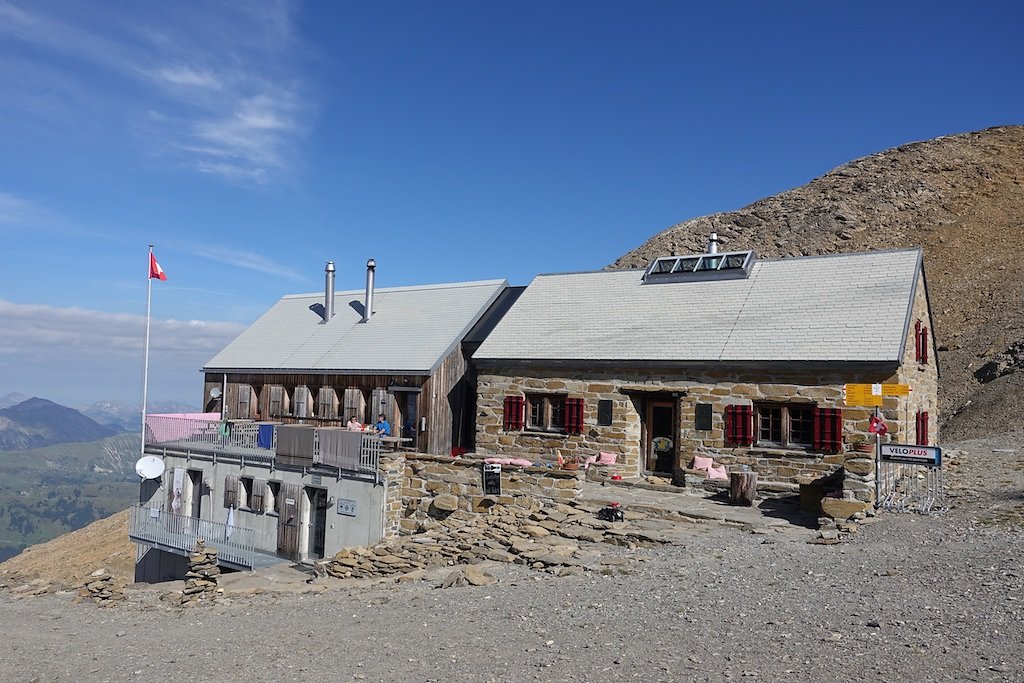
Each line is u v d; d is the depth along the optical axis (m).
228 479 23.64
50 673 10.49
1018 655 7.23
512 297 28.66
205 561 16.48
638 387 20.89
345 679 8.34
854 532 14.41
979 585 9.98
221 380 30.27
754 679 7.04
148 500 26.56
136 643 11.92
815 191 77.62
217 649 10.64
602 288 25.16
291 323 31.66
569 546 14.80
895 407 17.28
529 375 22.75
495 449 23.16
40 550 33.75
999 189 68.00
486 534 16.50
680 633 8.85
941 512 15.40
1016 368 35.97
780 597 10.17
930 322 22.81
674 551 13.91
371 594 13.75
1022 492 16.67
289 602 14.32
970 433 31.83
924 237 64.25
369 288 29.59
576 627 9.53
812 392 18.34
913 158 77.31
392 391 25.59
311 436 21.38
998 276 51.69
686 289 23.28
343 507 20.44
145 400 27.45
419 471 20.42
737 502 17.73
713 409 19.75
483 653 8.80
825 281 21.11
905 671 6.96
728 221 77.25
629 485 19.88
